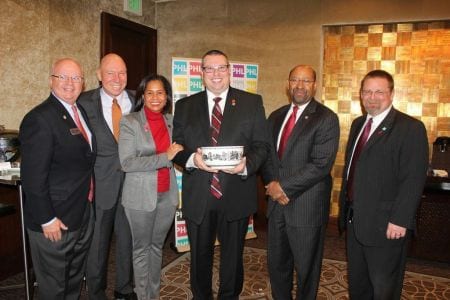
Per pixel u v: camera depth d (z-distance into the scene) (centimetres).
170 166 219
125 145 215
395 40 387
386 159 185
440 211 324
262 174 225
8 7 306
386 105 190
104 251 234
